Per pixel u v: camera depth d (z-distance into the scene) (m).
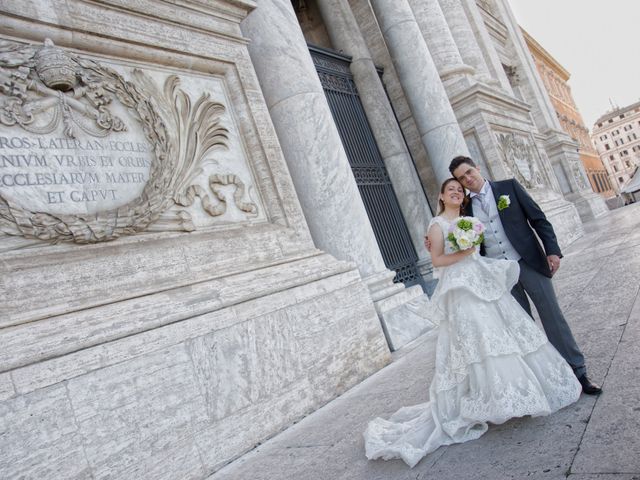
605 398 2.67
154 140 4.26
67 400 2.88
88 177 3.71
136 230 3.90
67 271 3.33
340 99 10.09
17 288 3.07
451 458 2.57
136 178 4.05
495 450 2.50
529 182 13.75
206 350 3.67
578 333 4.09
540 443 2.41
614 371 3.00
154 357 3.36
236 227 4.72
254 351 4.00
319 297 4.81
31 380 2.79
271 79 6.38
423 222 10.34
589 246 10.88
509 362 2.69
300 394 4.22
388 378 4.62
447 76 12.63
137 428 3.12
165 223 4.13
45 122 3.57
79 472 2.81
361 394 4.33
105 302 3.39
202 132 4.78
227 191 4.81
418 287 7.12
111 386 3.09
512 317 2.88
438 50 12.80
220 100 5.16
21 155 3.38
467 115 12.52
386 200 10.09
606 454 2.08
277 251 4.87
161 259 3.88
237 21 5.69
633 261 6.60
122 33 4.34
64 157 3.61
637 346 3.29
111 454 2.97
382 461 2.79
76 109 3.80
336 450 3.14
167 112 4.53
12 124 3.39
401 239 9.98
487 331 2.73
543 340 2.87
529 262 3.14
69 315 3.18
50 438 2.76
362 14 12.30
